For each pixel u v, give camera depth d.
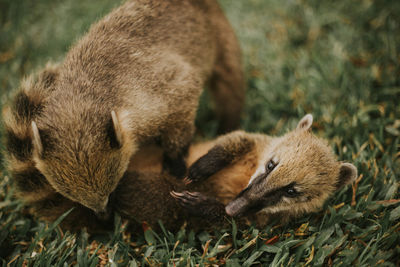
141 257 0.95
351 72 1.12
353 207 0.97
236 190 0.99
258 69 1.17
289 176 0.95
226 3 1.27
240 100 1.13
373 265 0.92
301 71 1.14
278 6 1.25
